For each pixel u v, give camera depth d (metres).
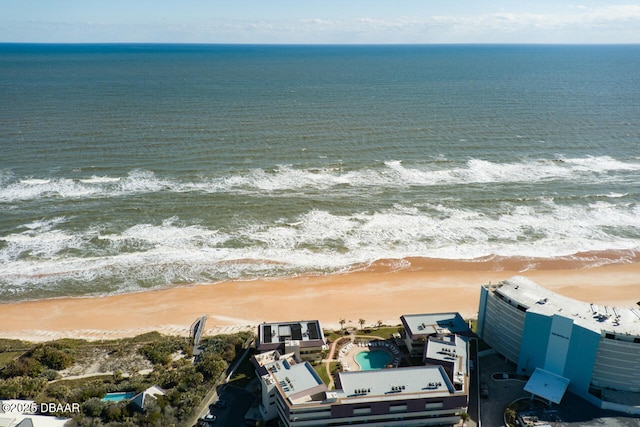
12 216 116.44
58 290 94.06
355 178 142.62
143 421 62.06
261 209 123.44
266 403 63.25
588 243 112.00
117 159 150.00
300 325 76.62
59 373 72.94
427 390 61.59
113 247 106.56
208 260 103.81
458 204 127.94
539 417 63.56
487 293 77.19
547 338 68.31
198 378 69.62
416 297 93.69
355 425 60.88
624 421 62.94
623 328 64.75
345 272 101.38
